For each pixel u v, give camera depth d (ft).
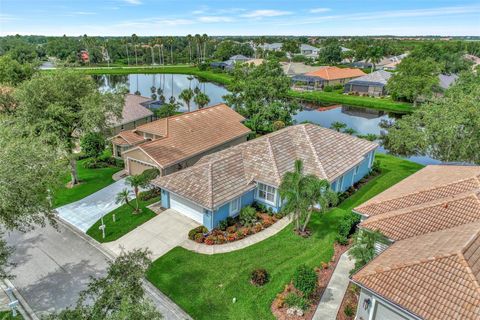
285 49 529.04
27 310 58.39
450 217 61.93
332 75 310.65
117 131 155.33
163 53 533.55
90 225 84.07
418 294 45.73
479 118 95.09
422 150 119.03
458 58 332.60
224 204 80.18
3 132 62.85
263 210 89.56
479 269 47.03
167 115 183.01
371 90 277.44
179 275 65.87
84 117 95.40
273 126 160.45
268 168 90.89
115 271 45.70
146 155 106.42
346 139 111.24
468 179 73.00
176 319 56.03
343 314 55.88
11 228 59.36
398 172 117.29
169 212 89.10
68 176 113.70
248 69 279.49
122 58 556.51
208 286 62.90
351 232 77.77
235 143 135.64
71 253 73.61
